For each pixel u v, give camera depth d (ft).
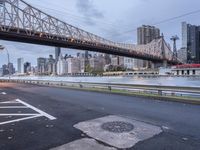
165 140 20.68
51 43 257.34
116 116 30.40
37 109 36.40
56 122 27.50
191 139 20.90
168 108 36.22
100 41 286.66
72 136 22.08
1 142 20.68
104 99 48.52
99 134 22.57
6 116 31.01
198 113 31.91
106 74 474.49
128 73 459.32
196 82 175.32
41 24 246.06
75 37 274.16
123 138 21.33
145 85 57.31
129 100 46.60
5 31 214.69
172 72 365.61
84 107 37.88
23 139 21.40
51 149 19.02
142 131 23.36
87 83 82.74
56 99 49.29
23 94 61.57
